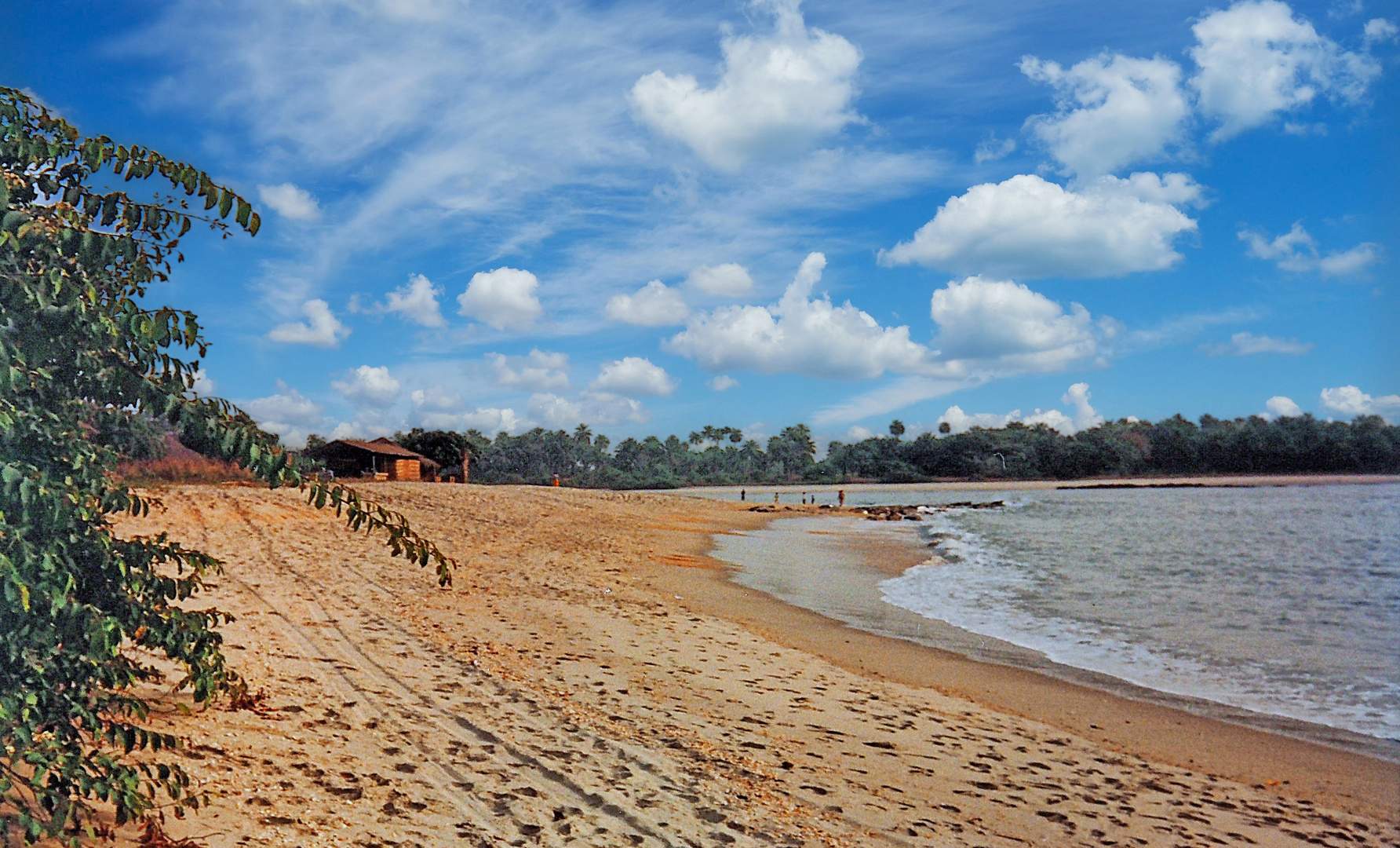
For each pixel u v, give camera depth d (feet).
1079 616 59.47
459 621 40.34
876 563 93.25
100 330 10.08
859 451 578.66
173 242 11.80
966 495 366.22
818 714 31.40
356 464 172.45
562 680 31.63
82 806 11.55
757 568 84.12
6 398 10.18
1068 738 31.60
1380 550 113.09
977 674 41.24
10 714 10.12
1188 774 28.40
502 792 19.71
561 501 145.18
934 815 22.33
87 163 11.08
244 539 59.31
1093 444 536.83
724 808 20.70
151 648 13.12
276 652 29.35
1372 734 33.30
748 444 617.62
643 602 54.19
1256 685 40.68
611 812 19.44
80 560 11.54
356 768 19.66
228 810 15.98
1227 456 512.63
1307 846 22.75
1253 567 93.45
